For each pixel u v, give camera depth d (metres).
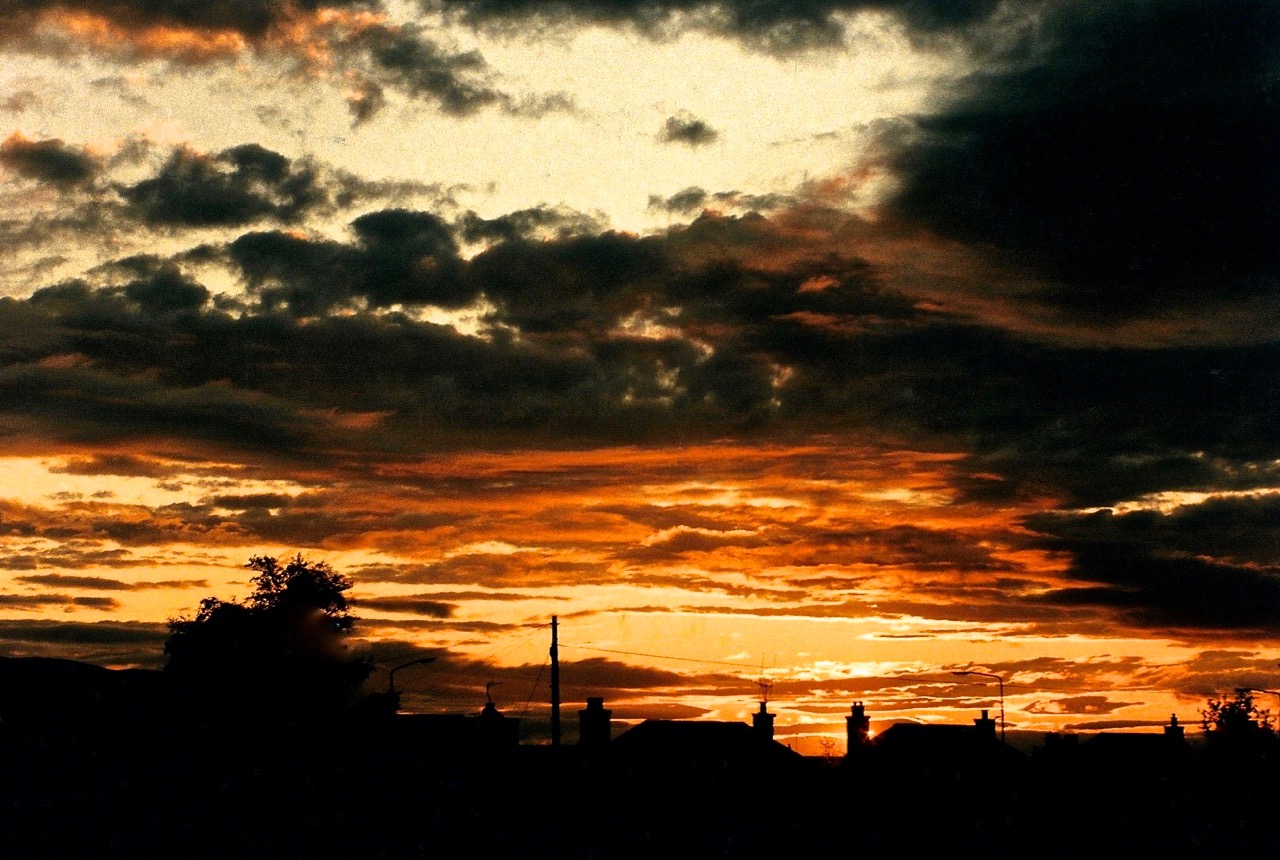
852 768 75.44
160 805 58.22
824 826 69.50
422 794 65.38
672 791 68.31
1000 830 72.31
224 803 59.47
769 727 73.25
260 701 69.19
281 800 60.94
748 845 66.75
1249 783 82.62
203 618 72.75
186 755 61.25
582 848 63.38
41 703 60.47
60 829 55.53
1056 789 79.88
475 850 61.78
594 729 72.94
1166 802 78.00
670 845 65.75
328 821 60.94
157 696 64.62
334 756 67.06
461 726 71.75
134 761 59.59
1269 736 85.62
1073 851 68.38
